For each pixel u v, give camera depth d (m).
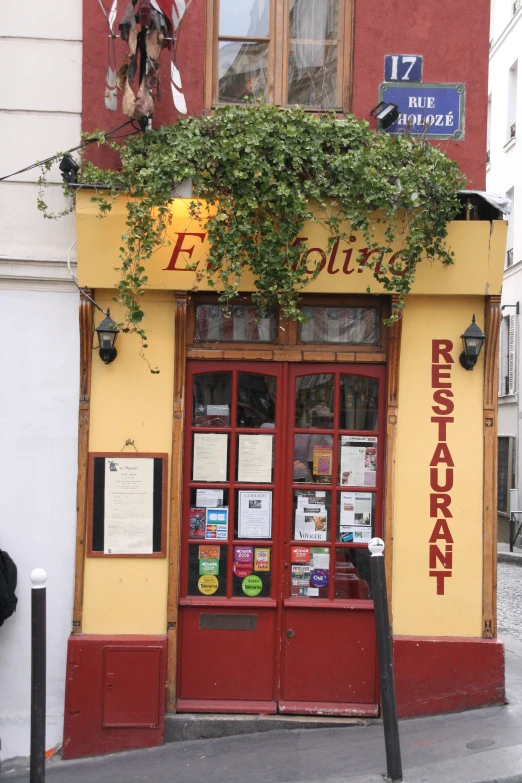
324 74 5.86
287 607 5.60
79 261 5.35
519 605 10.78
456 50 5.69
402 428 5.57
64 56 5.63
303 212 5.11
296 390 5.75
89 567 5.47
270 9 5.86
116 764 5.11
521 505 19.86
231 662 5.59
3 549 5.50
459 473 5.56
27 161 5.60
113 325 5.33
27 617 5.50
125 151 5.30
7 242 5.56
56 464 5.54
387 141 5.29
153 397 5.53
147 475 5.50
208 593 5.66
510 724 5.19
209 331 5.74
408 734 5.16
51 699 5.43
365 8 5.70
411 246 5.19
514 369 20.42
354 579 5.68
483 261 5.41
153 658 5.38
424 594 5.52
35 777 4.12
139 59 5.25
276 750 5.14
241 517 5.70
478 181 5.66
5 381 5.55
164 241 5.20
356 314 5.76
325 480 5.72
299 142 5.18
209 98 5.75
